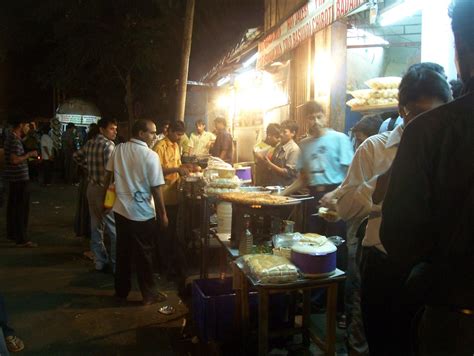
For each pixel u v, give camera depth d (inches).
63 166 650.8
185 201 232.7
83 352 144.2
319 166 161.9
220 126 335.6
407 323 93.4
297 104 241.4
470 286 56.1
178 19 532.1
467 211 55.3
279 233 144.1
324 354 130.6
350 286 133.8
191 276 199.2
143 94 665.6
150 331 159.5
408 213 58.2
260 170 231.6
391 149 101.7
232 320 134.7
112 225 215.3
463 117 56.8
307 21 201.9
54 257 255.6
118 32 610.5
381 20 175.2
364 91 151.3
